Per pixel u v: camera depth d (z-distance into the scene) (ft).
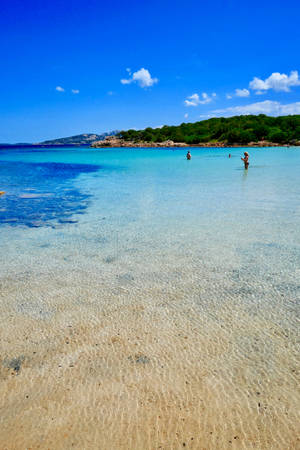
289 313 11.30
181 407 7.45
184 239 20.18
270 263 15.90
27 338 10.23
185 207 30.40
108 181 53.72
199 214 27.22
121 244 19.49
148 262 16.44
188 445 6.53
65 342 9.97
